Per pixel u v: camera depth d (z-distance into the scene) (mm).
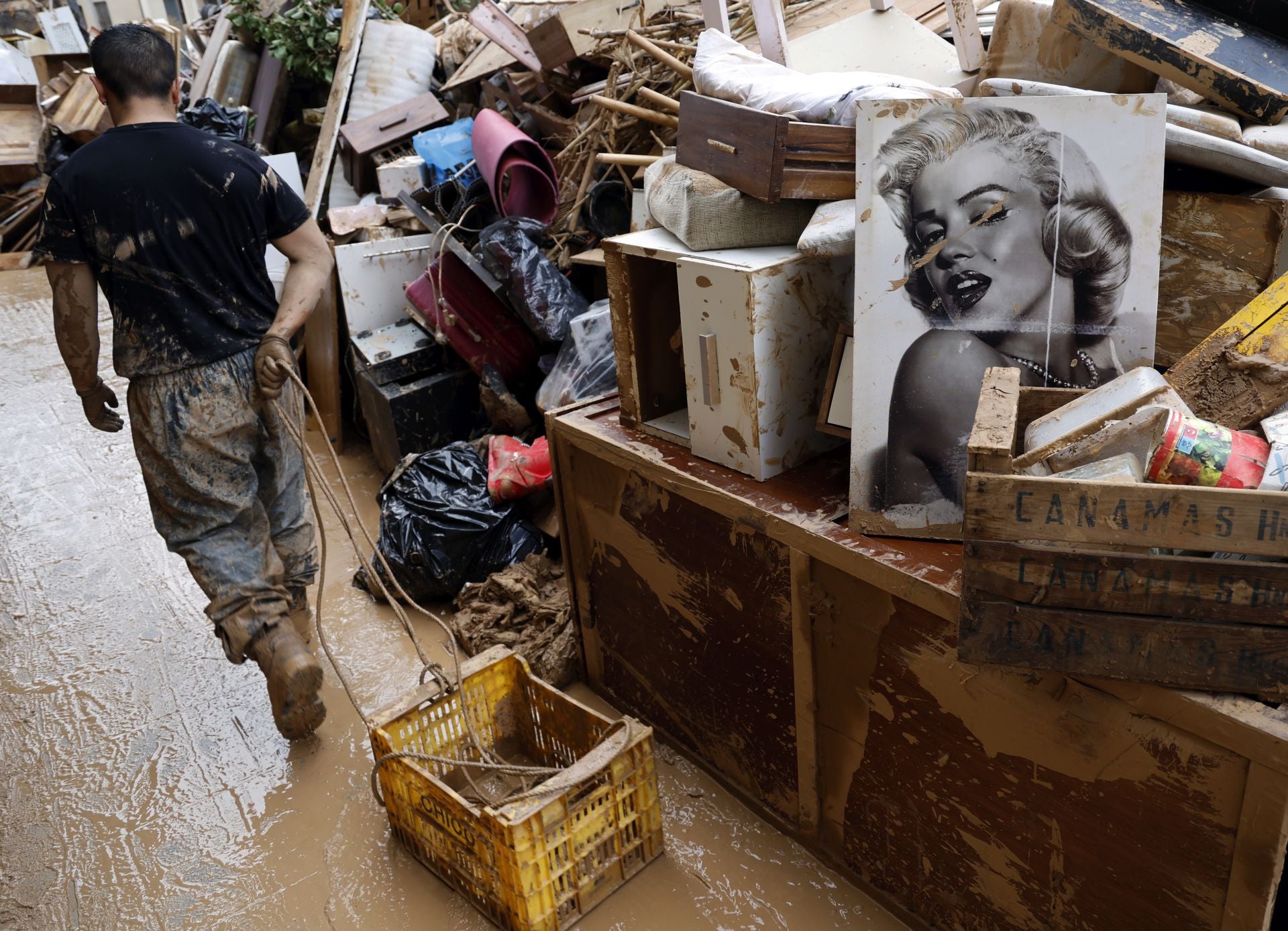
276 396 2408
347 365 4352
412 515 3154
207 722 2797
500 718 2453
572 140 4035
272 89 6168
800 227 2084
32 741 2777
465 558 3127
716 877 2127
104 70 2250
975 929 1848
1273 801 1299
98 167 2191
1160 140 1557
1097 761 1509
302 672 2422
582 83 4457
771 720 2145
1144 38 1990
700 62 2410
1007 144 1624
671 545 2256
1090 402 1526
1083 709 1494
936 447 1747
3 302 6910
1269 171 1754
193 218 2258
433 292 3564
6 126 8172
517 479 3166
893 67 2705
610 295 2307
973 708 1667
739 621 2133
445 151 4211
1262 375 1519
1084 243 1629
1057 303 1665
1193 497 1271
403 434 3732
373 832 2357
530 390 3719
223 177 2281
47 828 2449
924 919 1949
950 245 1683
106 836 2412
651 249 2135
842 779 2018
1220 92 1936
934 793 1814
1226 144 1767
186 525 2479
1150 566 1321
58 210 2225
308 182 5113
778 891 2084
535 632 2891
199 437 2375
